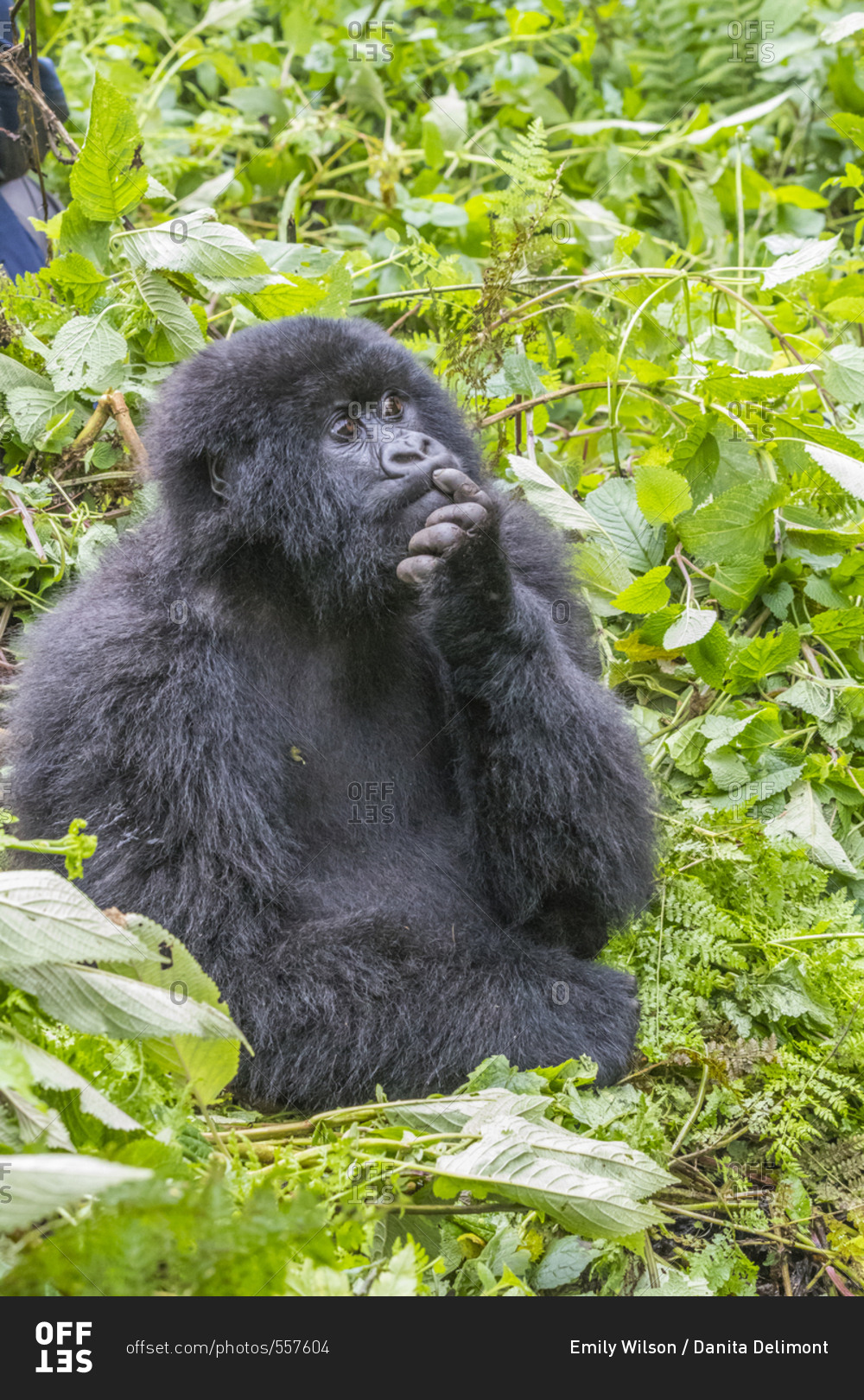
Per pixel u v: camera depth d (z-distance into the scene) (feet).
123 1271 10.92
